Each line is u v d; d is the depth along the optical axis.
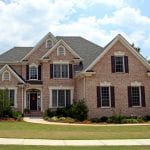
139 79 36.97
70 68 41.84
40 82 42.53
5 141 18.78
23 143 18.05
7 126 28.61
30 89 42.72
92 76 36.12
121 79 36.62
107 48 36.62
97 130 25.91
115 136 21.27
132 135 21.84
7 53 46.03
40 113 41.28
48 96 41.47
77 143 18.16
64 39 46.69
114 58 36.78
